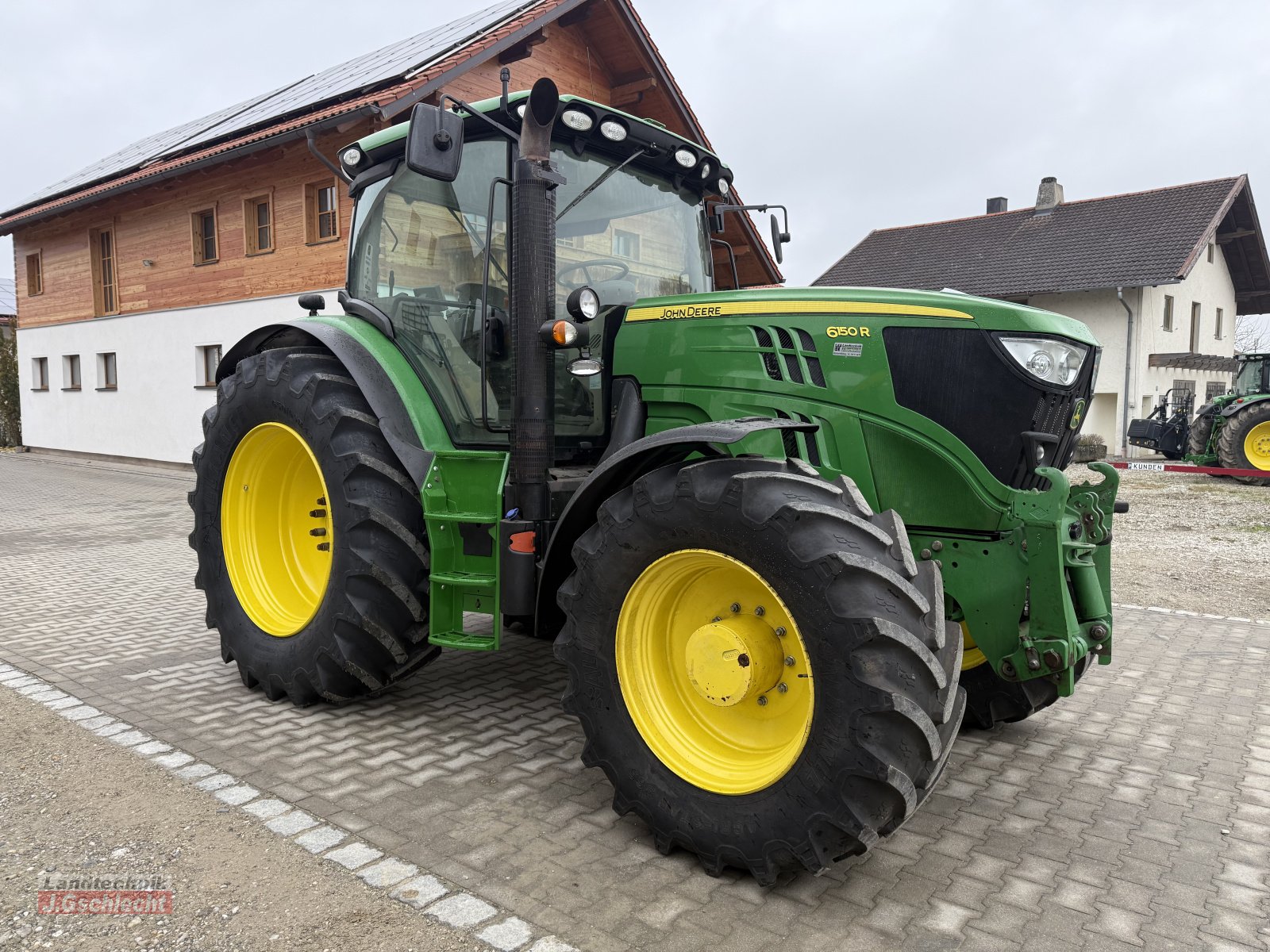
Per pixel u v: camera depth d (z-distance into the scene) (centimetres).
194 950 225
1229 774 336
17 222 1742
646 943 226
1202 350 2558
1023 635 289
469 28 1288
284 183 1307
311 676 377
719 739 276
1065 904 247
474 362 379
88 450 1802
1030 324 292
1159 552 817
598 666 282
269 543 435
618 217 392
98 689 424
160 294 1566
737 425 269
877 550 242
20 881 256
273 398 397
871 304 310
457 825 288
